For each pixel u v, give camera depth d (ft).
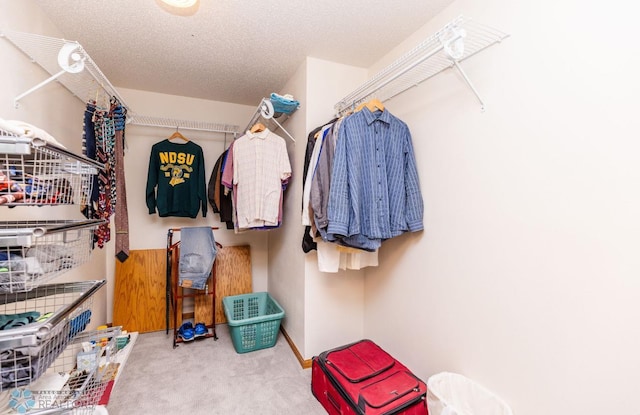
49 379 4.12
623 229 3.10
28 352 2.84
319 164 5.66
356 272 7.73
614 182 3.16
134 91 9.34
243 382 6.53
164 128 9.70
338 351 6.11
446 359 5.30
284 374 6.86
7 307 4.30
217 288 9.95
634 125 3.01
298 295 7.64
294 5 5.30
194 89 9.29
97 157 5.33
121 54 7.08
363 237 5.38
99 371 5.00
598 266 3.29
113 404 5.73
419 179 5.93
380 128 5.68
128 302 8.96
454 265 5.13
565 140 3.57
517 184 4.11
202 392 6.15
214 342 8.43
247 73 8.14
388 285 6.86
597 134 3.29
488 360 4.53
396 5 5.30
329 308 7.46
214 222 10.34
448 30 3.95
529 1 3.94
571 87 3.51
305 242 6.59
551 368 3.73
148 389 6.22
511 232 4.20
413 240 6.10
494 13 4.42
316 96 7.27
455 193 5.11
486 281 4.56
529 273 3.97
